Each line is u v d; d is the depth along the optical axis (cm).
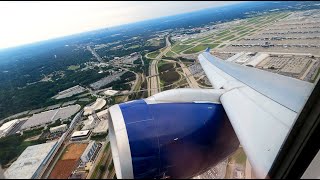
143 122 651
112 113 670
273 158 514
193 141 673
